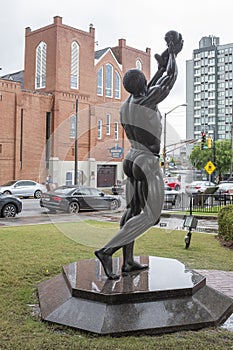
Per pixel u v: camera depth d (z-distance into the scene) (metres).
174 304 4.53
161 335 4.19
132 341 3.98
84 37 35.75
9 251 8.30
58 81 34.59
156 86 5.06
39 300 5.15
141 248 8.90
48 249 8.59
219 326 4.50
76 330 4.23
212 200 18.52
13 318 4.62
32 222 14.45
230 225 9.45
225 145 62.62
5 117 31.67
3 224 13.77
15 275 6.44
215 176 61.62
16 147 32.12
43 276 6.46
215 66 114.31
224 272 6.93
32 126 33.28
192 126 118.75
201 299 4.75
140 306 4.41
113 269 5.48
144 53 41.22
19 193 25.86
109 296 4.37
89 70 35.56
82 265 5.84
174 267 5.65
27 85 37.09
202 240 10.13
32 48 36.81
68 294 4.75
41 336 4.09
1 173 31.45
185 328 4.34
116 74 36.91
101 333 4.09
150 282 4.86
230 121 112.06
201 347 3.87
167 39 5.31
